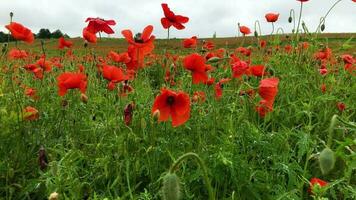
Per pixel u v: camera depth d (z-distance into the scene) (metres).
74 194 0.45
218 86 0.69
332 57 1.12
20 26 0.71
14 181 0.54
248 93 0.71
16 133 0.60
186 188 0.49
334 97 0.68
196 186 0.51
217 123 0.63
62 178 0.45
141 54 0.62
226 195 0.51
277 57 1.03
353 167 0.41
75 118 0.68
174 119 0.49
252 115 0.69
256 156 0.58
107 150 0.56
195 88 0.85
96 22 0.65
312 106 0.67
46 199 0.51
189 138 0.61
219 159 0.48
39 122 0.68
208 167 0.51
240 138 0.57
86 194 0.51
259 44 1.07
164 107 0.49
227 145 0.52
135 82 0.71
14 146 0.59
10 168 0.53
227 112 0.67
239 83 0.82
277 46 1.11
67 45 1.01
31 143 0.61
